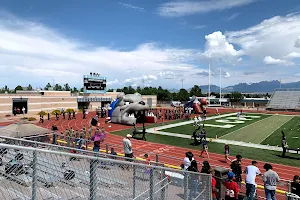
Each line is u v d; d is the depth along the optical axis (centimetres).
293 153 2323
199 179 819
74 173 429
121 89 14350
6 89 10725
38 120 4734
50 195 400
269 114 6538
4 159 367
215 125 4256
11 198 365
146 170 604
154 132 3497
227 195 975
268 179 1008
